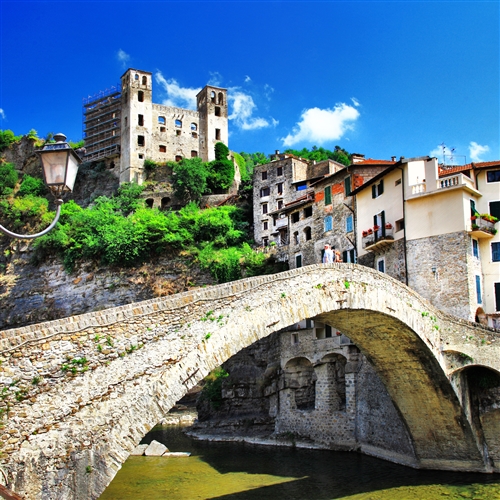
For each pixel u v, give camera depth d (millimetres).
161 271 85812
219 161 111562
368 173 56125
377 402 42594
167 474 40188
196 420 67812
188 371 20281
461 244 41562
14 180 120562
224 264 78688
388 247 47344
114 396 18438
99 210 101812
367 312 29016
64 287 93188
